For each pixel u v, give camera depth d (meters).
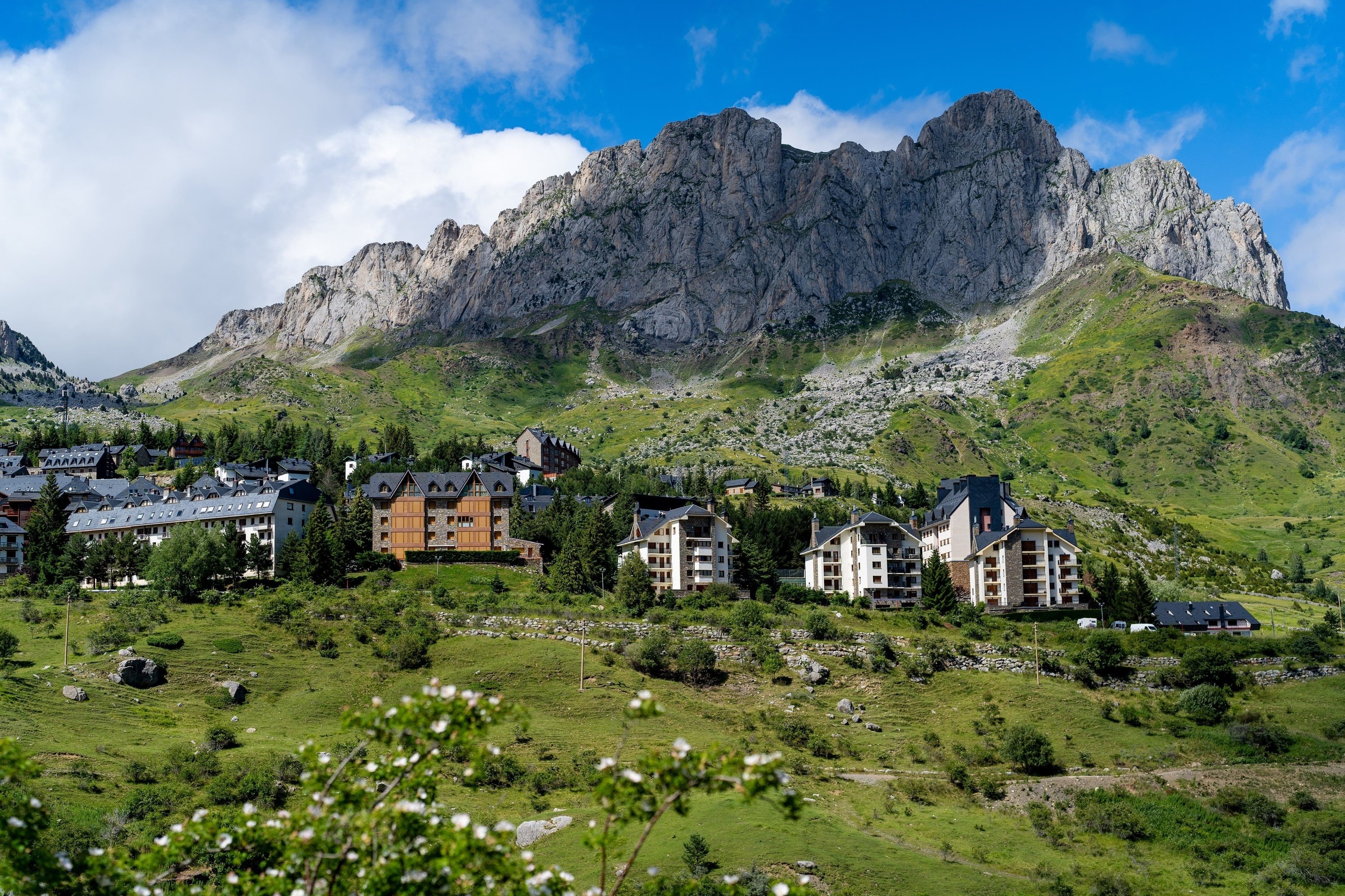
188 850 27.80
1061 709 140.25
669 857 89.00
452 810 96.62
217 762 102.75
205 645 144.50
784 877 86.44
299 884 26.91
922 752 128.12
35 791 86.56
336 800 26.92
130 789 93.56
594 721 129.25
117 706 120.75
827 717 138.00
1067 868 97.31
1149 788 117.69
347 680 140.00
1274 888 95.44
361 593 177.88
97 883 26.92
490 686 137.88
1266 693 146.00
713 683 146.75
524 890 25.78
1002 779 120.62
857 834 99.00
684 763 25.92
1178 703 142.50
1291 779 120.56
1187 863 101.25
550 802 102.00
